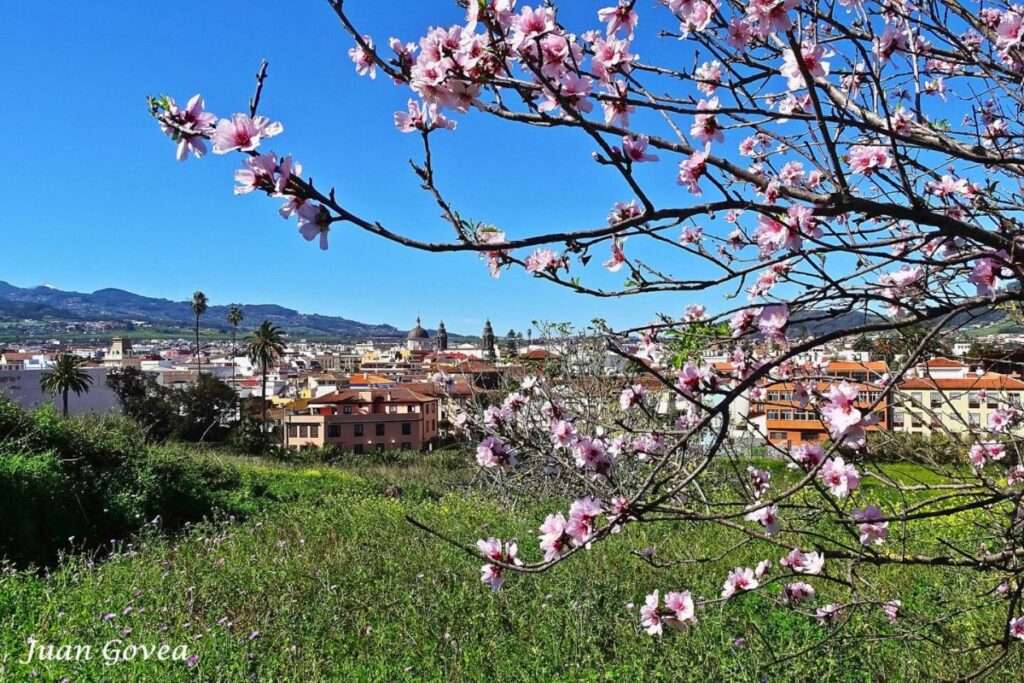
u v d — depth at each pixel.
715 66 2.10
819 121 1.49
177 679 4.04
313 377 85.38
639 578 5.82
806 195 1.57
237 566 6.54
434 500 12.56
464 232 1.58
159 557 7.14
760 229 1.69
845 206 1.55
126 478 9.50
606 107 1.68
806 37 1.90
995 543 3.24
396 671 4.27
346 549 7.12
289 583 5.98
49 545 7.78
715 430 2.30
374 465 24.14
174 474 10.45
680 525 7.25
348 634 4.94
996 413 3.10
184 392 44.44
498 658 4.46
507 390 7.16
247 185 1.35
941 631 3.57
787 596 3.04
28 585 5.88
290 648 4.53
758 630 4.04
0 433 9.45
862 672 3.85
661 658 4.24
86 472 9.10
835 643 3.68
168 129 1.38
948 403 2.50
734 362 2.18
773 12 1.43
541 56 1.38
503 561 2.21
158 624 4.98
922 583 4.94
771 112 1.53
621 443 2.98
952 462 2.98
